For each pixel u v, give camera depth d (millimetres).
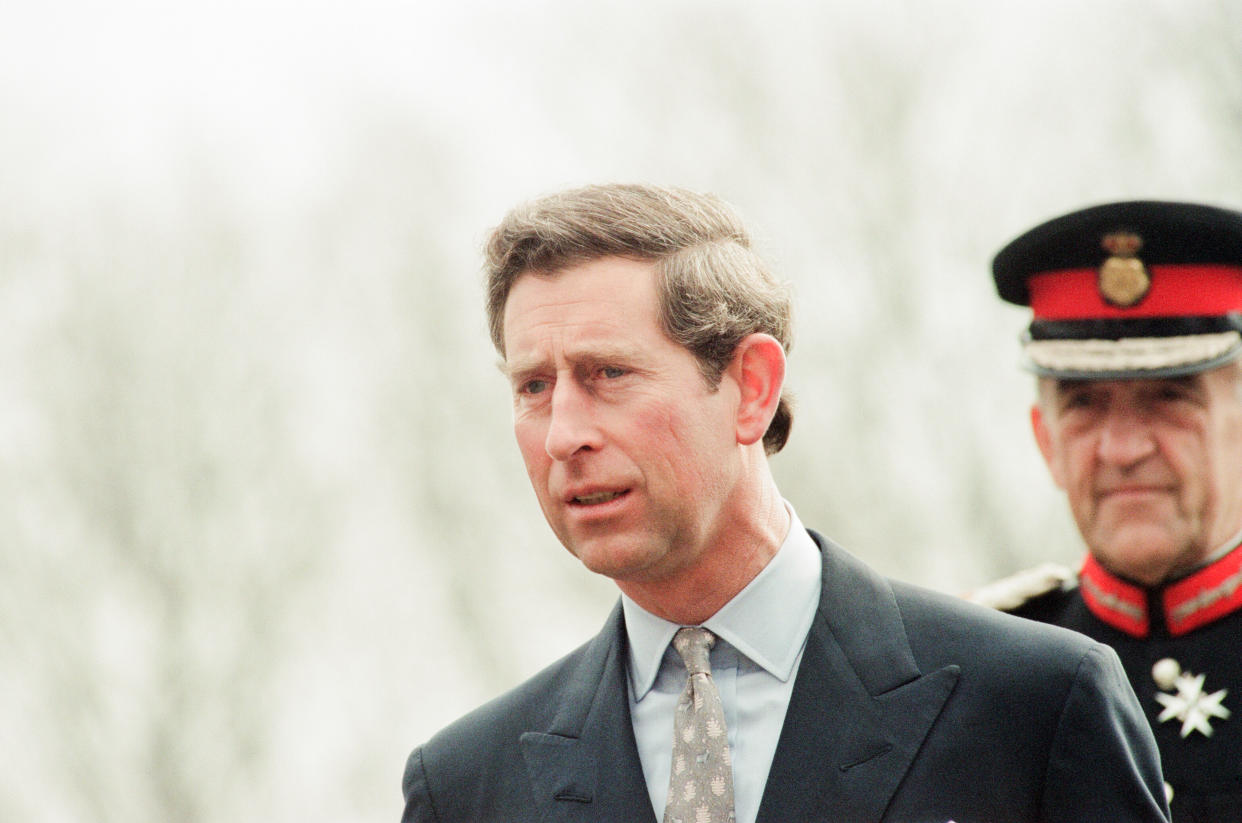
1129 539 12828
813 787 8617
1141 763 8656
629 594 9250
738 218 9281
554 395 8656
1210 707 12703
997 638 8922
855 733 8703
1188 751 12711
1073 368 12906
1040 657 8758
